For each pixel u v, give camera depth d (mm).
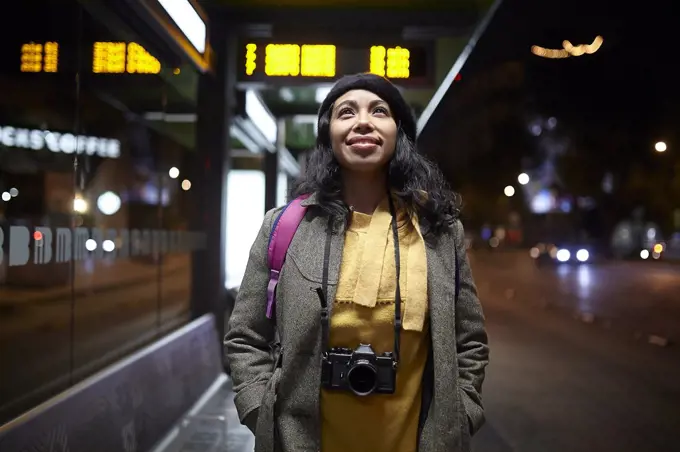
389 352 1737
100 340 5066
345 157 1871
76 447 3092
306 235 1837
